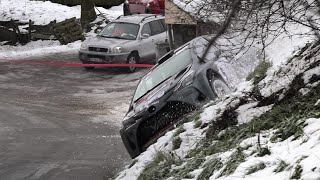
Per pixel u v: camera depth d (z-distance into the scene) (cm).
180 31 1712
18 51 2808
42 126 1363
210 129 689
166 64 1002
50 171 981
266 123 581
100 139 1209
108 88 1827
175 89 887
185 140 721
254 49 953
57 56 2575
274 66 799
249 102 697
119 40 2138
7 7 3466
